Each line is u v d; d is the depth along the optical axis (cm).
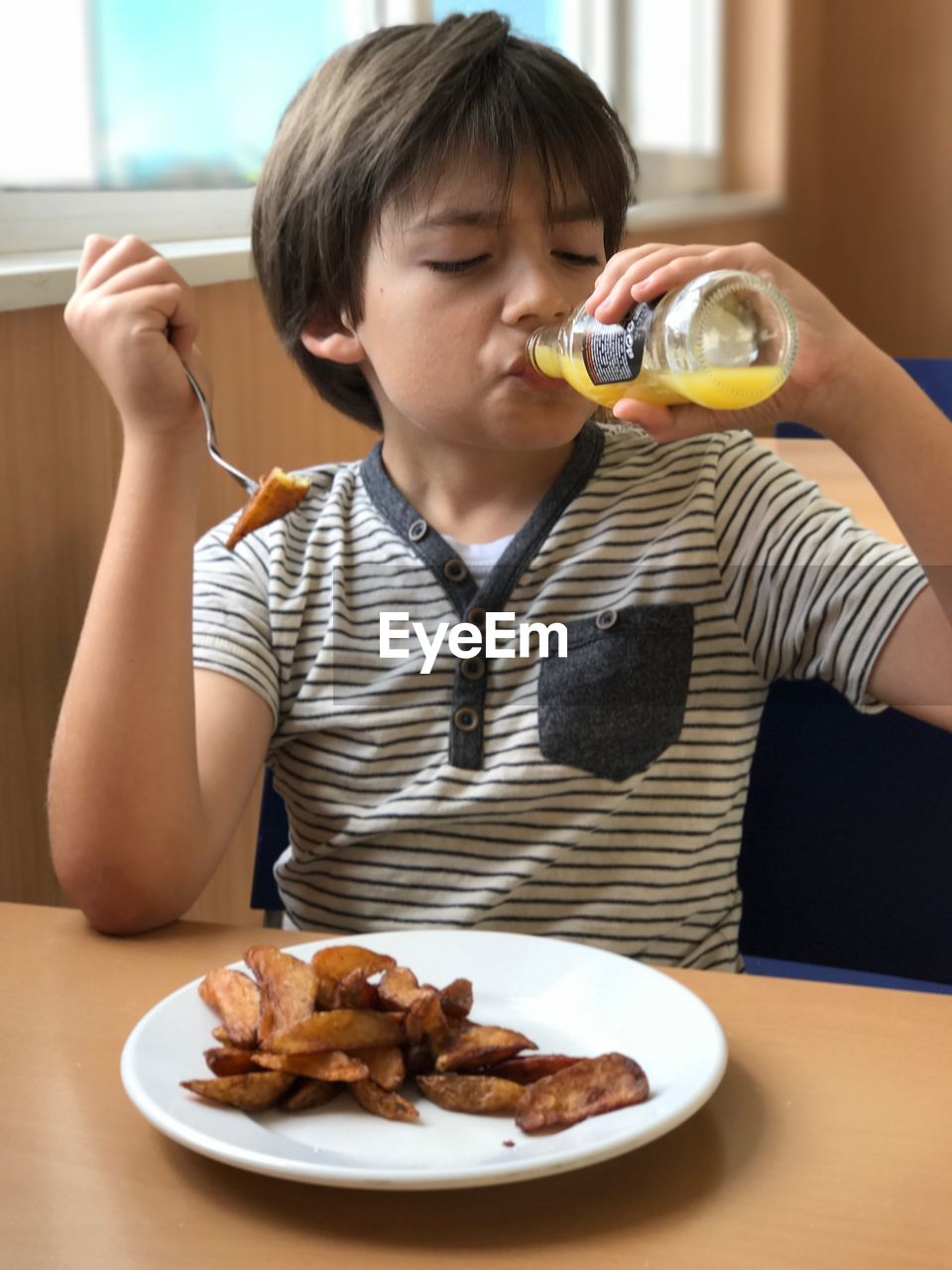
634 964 75
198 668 105
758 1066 68
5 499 121
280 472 90
